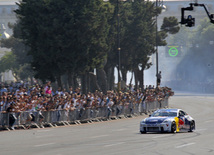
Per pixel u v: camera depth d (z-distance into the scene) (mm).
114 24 142125
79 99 86000
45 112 75562
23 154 38000
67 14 114375
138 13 157125
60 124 81625
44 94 87438
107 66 157125
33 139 53125
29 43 121938
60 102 79688
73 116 84125
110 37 138625
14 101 68625
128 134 60969
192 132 65000
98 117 92750
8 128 67750
